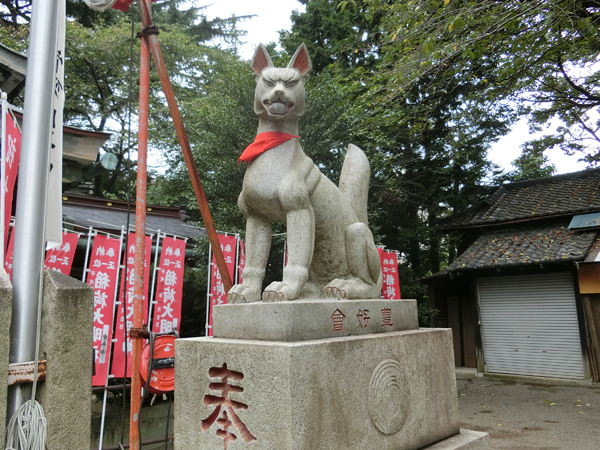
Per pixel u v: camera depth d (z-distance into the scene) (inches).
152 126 433.1
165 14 605.9
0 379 87.3
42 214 97.7
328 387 74.8
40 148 99.1
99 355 167.8
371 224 349.1
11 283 94.8
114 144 524.7
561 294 343.0
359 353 81.7
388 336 89.1
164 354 169.8
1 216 103.7
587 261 313.0
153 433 189.3
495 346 371.2
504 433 211.5
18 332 93.0
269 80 95.1
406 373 91.5
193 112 353.4
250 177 95.2
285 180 91.0
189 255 253.6
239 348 78.3
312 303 81.0
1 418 86.8
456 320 418.6
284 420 69.2
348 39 388.8
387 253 281.9
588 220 334.6
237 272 219.1
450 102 384.8
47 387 93.0
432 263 461.4
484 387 325.1
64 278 101.2
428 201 430.3
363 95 315.0
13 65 220.4
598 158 422.9
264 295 86.0
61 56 109.3
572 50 273.7
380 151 350.0
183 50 503.5
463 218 417.7
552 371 341.4
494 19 228.8
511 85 292.2
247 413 75.5
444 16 242.4
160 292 193.3
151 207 326.3
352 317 88.8
